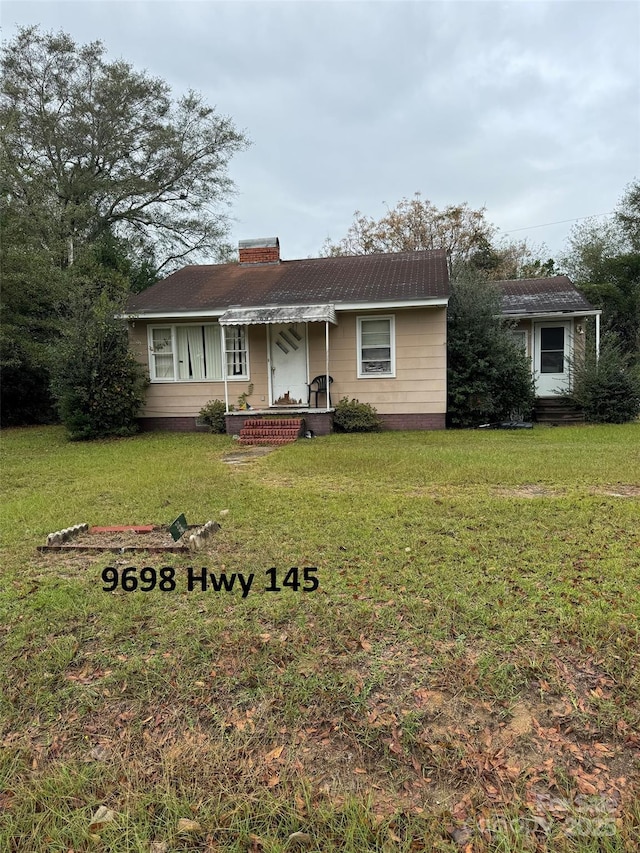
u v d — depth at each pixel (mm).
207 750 2197
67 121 22453
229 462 8961
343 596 3479
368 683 2568
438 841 1763
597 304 22484
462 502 5738
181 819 1885
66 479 7672
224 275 15766
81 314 12656
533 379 14023
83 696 2553
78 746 2252
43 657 2867
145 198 25094
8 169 15188
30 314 15102
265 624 3168
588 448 9352
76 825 1871
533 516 5168
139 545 4551
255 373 13641
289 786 2006
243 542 4602
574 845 1729
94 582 3809
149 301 13898
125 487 6945
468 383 13039
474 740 2201
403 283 13234
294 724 2332
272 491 6496
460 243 31922
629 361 15023
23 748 2236
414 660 2750
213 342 13828
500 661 2709
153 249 26547
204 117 25312
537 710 2365
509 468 7570
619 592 3434
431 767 2078
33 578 3936
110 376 12523
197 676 2670
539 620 3090
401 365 12992
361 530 4812
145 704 2490
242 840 1798
